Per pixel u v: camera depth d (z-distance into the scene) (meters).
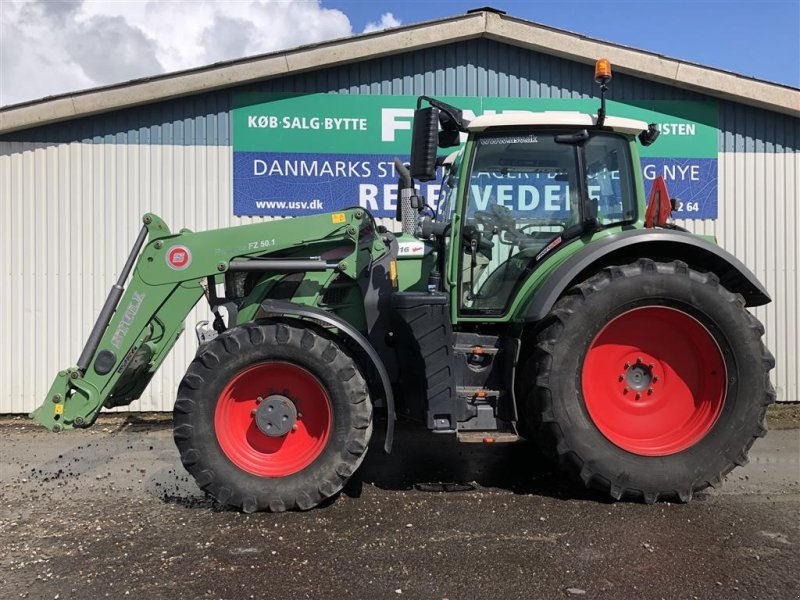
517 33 6.55
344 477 3.50
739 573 2.71
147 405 6.64
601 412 3.69
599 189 4.04
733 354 3.56
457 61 6.69
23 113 6.30
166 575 2.73
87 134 6.52
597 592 2.55
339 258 4.12
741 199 6.87
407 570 2.75
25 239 6.53
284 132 6.64
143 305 3.91
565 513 3.44
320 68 6.59
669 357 3.72
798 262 6.89
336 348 3.55
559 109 6.78
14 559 2.92
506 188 3.99
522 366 3.77
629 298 3.54
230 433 3.60
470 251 3.98
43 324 6.57
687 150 6.82
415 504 3.61
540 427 3.63
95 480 4.27
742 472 4.32
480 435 3.70
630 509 3.50
